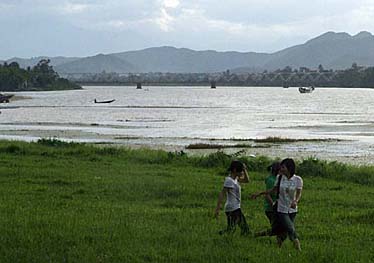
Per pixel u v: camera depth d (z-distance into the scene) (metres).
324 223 21.61
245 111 145.75
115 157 45.72
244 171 18.84
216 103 197.38
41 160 42.53
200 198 27.22
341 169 38.66
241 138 76.69
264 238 18.27
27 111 138.62
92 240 17.28
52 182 31.47
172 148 63.94
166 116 123.31
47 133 81.81
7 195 26.58
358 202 27.06
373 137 77.88
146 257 15.62
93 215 21.50
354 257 16.11
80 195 27.22
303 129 91.75
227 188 18.42
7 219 20.14
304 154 59.16
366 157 57.09
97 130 87.56
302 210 24.44
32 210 22.31
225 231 18.56
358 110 154.50
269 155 57.84
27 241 16.89
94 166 39.38
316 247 17.16
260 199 27.27
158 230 18.91
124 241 17.23
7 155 45.31
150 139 74.31
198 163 42.19
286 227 16.72
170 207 24.73
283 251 16.55
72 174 34.66
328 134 82.94
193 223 20.47
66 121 107.25
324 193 30.02
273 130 89.69
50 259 15.05
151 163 42.78
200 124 101.31
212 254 15.96
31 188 28.97
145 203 25.62
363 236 19.23
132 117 119.69
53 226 19.08
